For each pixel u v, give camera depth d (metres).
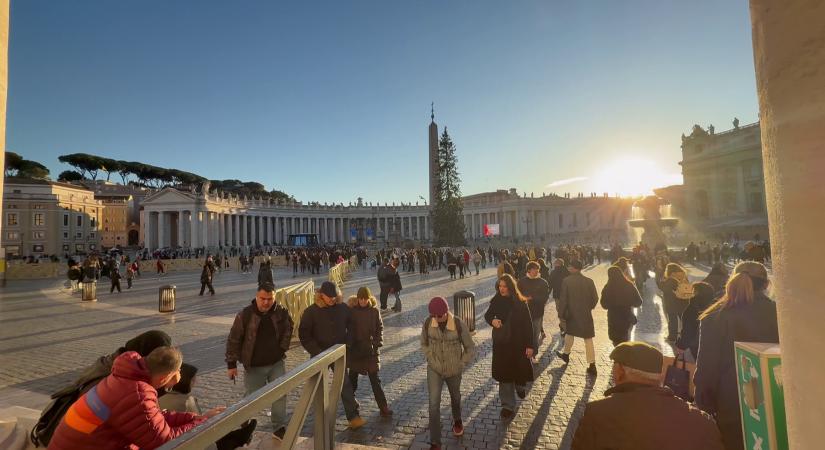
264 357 5.14
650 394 2.38
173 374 3.03
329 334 5.53
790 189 1.02
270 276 21.45
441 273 31.33
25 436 3.80
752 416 2.38
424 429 5.45
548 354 8.59
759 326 3.33
